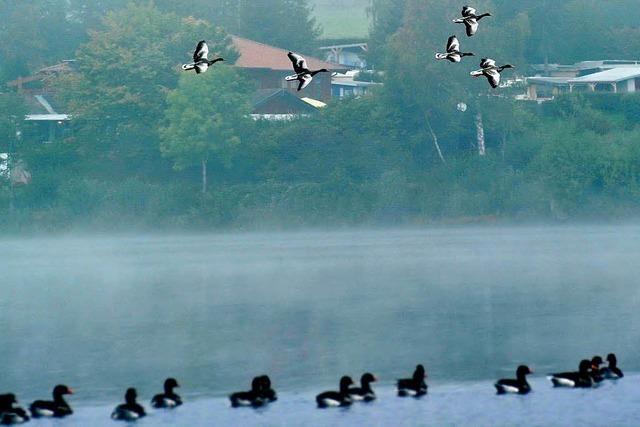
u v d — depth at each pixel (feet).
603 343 165.68
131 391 120.16
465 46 399.24
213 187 401.49
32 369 152.76
